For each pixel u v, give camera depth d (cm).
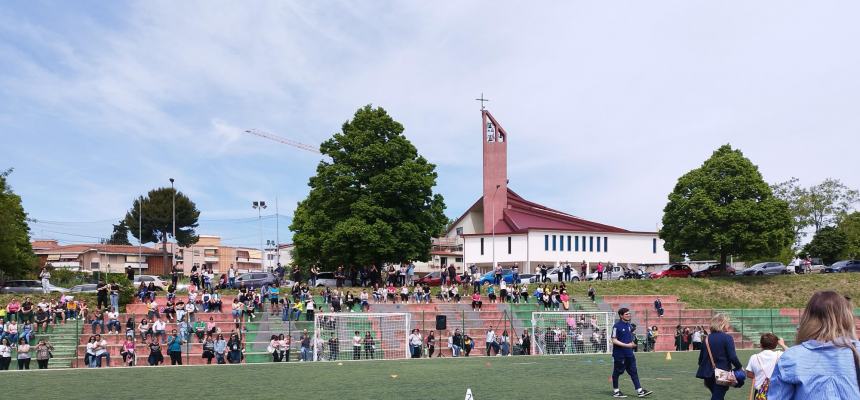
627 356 1838
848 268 7912
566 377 2541
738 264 11225
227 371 2909
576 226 9462
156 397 2023
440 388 2198
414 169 7044
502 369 2930
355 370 2928
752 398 991
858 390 537
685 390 2061
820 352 548
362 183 7056
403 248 6812
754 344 5438
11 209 7044
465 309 5522
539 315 4950
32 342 4300
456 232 11412
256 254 15612
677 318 5659
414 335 4247
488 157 9819
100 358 3912
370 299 5728
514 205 10144
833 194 10781
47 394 2109
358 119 7094
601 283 6750
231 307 5247
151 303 4744
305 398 1973
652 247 9194
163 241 12656
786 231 7594
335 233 6619
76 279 8169
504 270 7075
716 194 7506
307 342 4194
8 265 6762
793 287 7062
